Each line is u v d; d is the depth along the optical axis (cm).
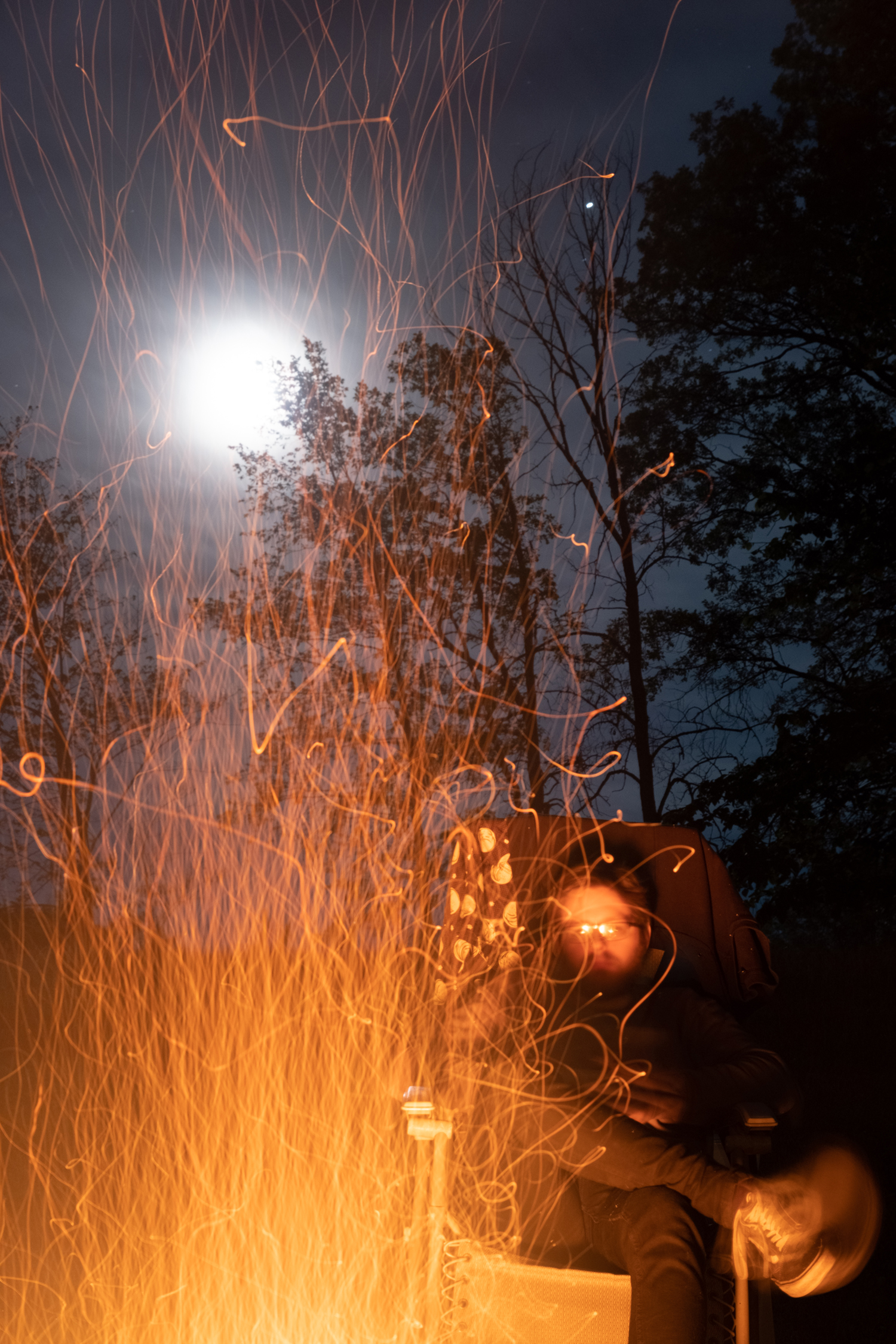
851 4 1317
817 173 1351
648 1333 241
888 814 1179
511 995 328
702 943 343
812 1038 1010
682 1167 252
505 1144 282
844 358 1416
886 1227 461
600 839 352
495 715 1691
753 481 1426
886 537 1263
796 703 1405
